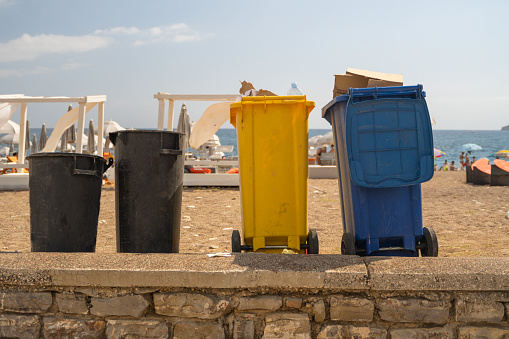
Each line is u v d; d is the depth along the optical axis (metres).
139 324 3.50
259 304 3.46
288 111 4.65
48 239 4.25
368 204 4.37
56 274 3.49
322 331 3.46
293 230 4.63
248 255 3.79
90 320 3.53
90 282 3.47
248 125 4.64
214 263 3.57
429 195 12.40
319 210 9.79
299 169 4.62
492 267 3.45
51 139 14.44
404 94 4.36
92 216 4.42
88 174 4.33
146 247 4.44
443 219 8.34
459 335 3.40
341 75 5.20
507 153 41.31
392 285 3.36
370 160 4.28
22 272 3.50
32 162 4.31
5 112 15.19
